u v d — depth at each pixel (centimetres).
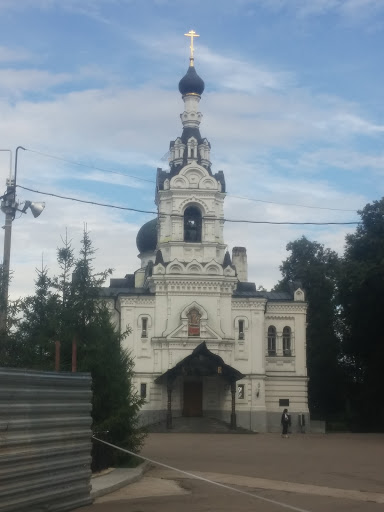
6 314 2372
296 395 5691
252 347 5616
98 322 2489
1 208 2416
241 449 3478
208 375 5319
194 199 5778
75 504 1550
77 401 1600
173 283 5578
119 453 2391
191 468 2491
